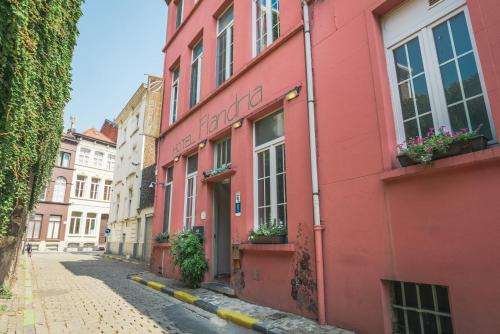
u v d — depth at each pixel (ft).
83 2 22.15
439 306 11.62
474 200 10.51
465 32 12.21
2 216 15.88
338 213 15.03
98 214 109.29
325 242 15.42
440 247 11.21
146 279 30.09
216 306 18.66
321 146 16.53
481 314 9.99
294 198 17.69
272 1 23.40
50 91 18.98
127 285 28.73
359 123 14.80
